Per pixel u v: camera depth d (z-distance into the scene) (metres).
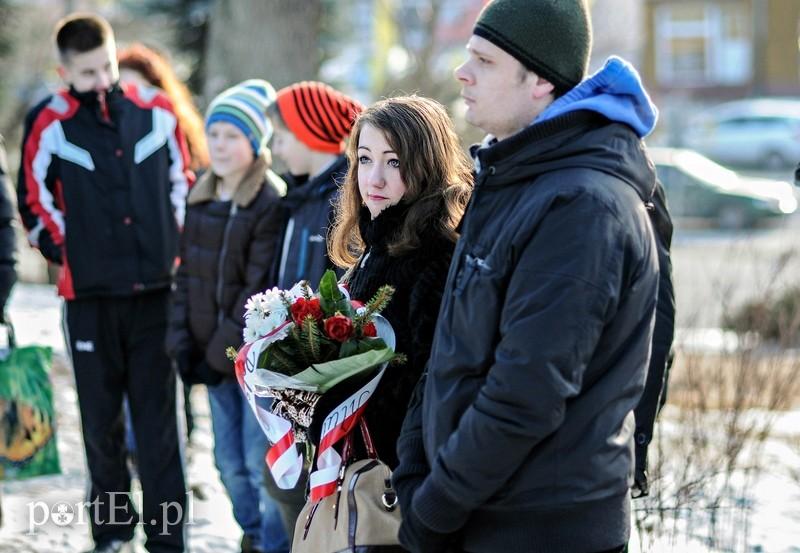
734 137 34.62
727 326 7.12
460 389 3.19
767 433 6.45
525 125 3.38
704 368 7.02
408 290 3.84
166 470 5.85
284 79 12.55
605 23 48.53
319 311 3.70
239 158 5.72
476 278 3.19
